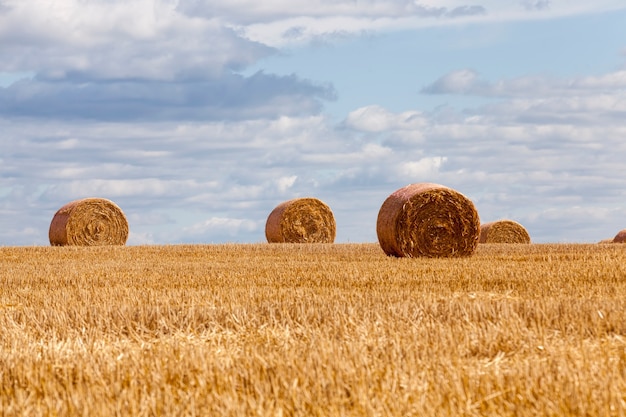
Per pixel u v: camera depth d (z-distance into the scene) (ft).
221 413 18.57
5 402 20.74
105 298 43.68
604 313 32.01
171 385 21.90
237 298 41.52
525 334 28.19
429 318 33.58
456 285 47.39
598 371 21.70
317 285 48.75
